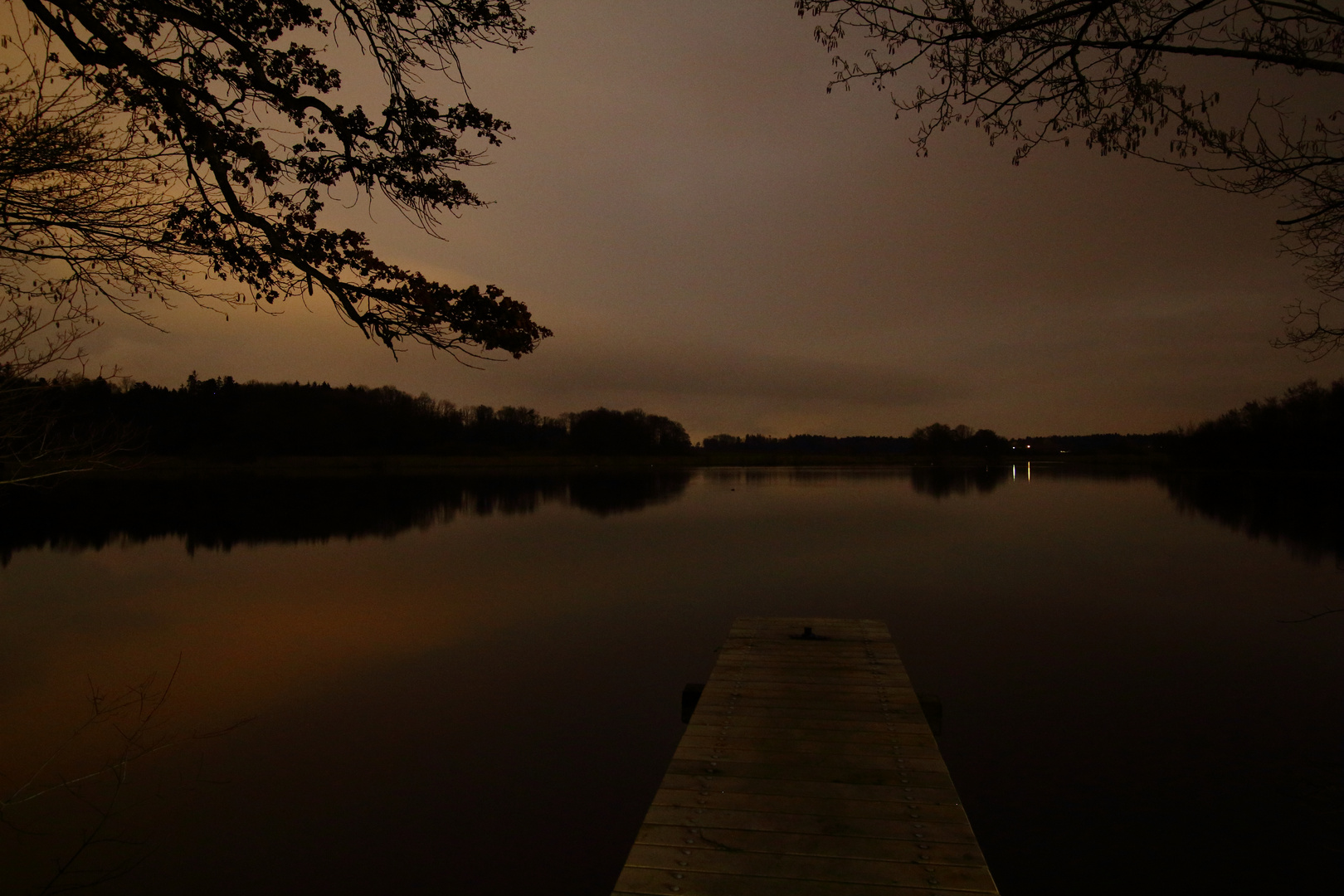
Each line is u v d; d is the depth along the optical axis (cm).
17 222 345
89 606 1470
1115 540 2373
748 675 616
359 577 1778
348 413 8438
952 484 6188
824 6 403
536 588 1623
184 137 379
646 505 3831
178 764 732
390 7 406
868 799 392
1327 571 1780
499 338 378
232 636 1238
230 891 523
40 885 534
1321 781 671
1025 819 615
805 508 3672
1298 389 6456
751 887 314
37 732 819
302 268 365
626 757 750
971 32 372
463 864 552
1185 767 703
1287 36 361
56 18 342
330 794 671
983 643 1149
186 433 6706
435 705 900
